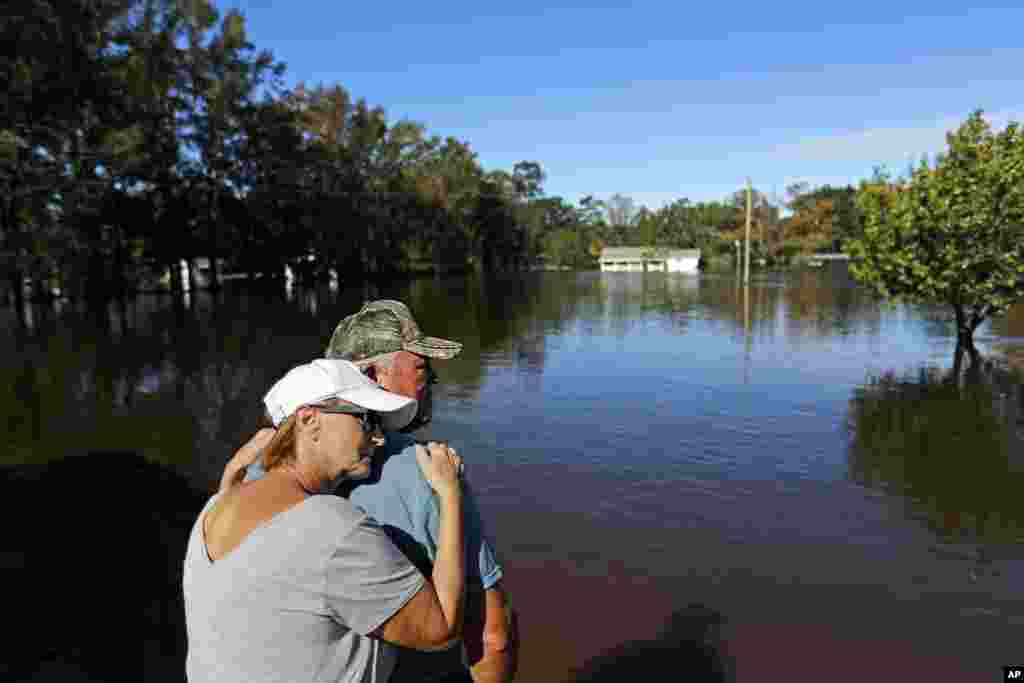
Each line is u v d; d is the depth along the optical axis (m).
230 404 11.22
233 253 48.50
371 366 1.97
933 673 3.93
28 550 5.13
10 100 24.55
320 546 1.40
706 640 4.29
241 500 1.52
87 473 7.30
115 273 38.50
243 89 44.19
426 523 1.68
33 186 26.75
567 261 108.62
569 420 10.05
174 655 3.85
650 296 37.25
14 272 27.16
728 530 6.02
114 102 30.38
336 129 58.81
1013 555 5.45
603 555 5.54
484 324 23.66
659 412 10.49
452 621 1.56
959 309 14.58
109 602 4.37
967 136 13.49
